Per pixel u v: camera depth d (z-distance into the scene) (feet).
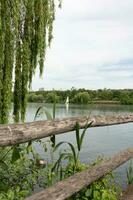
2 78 31.83
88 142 86.07
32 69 35.94
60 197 10.87
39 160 14.90
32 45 36.22
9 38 32.71
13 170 13.91
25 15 35.63
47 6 37.47
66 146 55.67
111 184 17.40
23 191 13.00
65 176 14.47
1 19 32.24
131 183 22.13
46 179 14.64
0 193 12.05
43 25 36.63
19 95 34.81
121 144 84.17
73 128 12.87
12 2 32.94
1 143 8.59
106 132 116.37
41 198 10.03
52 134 11.21
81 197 14.26
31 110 103.55
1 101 31.91
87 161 56.08
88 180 13.28
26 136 9.45
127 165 42.32
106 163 15.65
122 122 19.11
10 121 33.04
